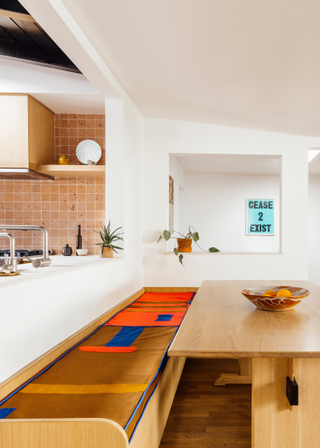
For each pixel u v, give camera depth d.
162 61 2.41
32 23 2.47
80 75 3.16
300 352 1.13
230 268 3.86
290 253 3.83
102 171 3.32
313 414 1.27
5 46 2.91
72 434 0.95
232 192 7.18
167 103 3.29
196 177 7.19
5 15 2.34
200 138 3.86
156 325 2.31
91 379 1.42
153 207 3.86
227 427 1.84
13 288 1.38
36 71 3.13
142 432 1.20
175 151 3.86
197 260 3.87
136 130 3.50
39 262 1.84
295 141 3.83
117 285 2.84
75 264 2.19
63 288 1.84
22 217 3.69
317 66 2.24
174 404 2.11
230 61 2.29
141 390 1.31
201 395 2.24
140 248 3.75
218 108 3.26
